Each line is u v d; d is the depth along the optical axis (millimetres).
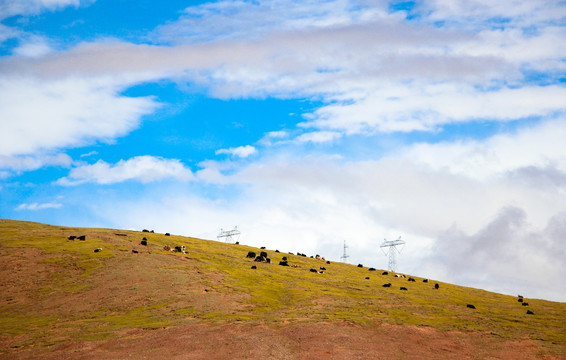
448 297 98875
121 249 103625
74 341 50500
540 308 92062
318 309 69062
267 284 90938
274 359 43594
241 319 60000
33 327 59688
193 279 84625
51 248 100062
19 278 82562
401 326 61000
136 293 74750
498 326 65562
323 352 46188
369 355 46438
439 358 47875
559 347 53406
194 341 49062
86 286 78562
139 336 51969
